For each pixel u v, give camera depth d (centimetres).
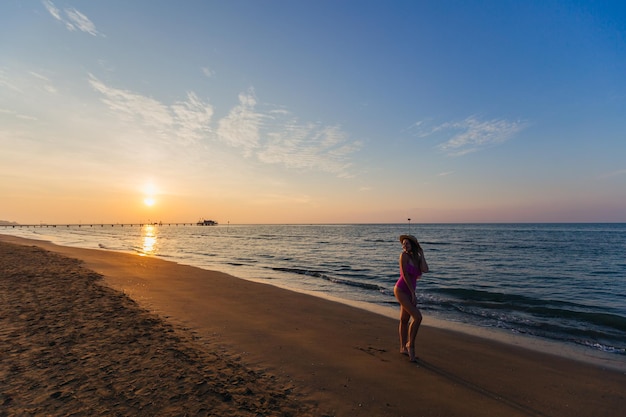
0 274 1232
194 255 2986
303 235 8006
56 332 598
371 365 550
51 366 453
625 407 441
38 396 370
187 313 845
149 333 614
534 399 457
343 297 1223
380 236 7219
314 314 905
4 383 399
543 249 3581
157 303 942
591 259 2620
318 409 392
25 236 6034
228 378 444
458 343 702
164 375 435
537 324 888
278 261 2503
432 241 5097
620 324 905
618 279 1730
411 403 426
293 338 680
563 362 609
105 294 952
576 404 446
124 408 350
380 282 1589
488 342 720
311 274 1791
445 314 991
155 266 1806
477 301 1182
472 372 543
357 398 430
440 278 1747
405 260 585
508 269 2080
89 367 453
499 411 418
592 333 813
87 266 1656
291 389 441
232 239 6191
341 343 662
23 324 640
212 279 1447
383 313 974
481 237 6328
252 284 1358
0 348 514
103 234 8481
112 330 620
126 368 453
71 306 794
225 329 720
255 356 564
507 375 537
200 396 384
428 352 634
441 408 417
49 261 1730
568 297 1306
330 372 511
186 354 518
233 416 348
